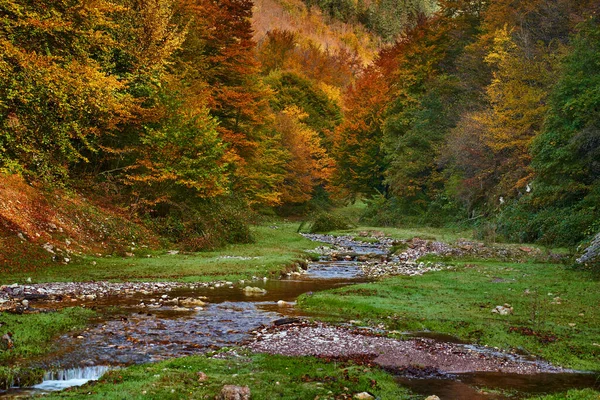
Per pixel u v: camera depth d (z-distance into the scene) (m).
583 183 27.02
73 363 8.05
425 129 50.81
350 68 149.50
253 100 42.72
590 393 7.09
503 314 12.36
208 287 16.19
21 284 14.22
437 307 13.12
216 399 6.45
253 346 9.25
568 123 27.11
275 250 27.23
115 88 21.02
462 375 8.13
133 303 12.95
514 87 34.06
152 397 6.38
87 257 19.38
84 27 20.36
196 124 26.73
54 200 21.23
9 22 16.25
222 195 32.12
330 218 48.50
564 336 10.38
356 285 16.48
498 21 43.78
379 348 9.38
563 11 36.97
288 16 184.62
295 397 6.65
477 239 32.84
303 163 65.88
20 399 6.39
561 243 25.75
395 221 52.81
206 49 40.56
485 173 38.78
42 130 18.83
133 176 25.34
